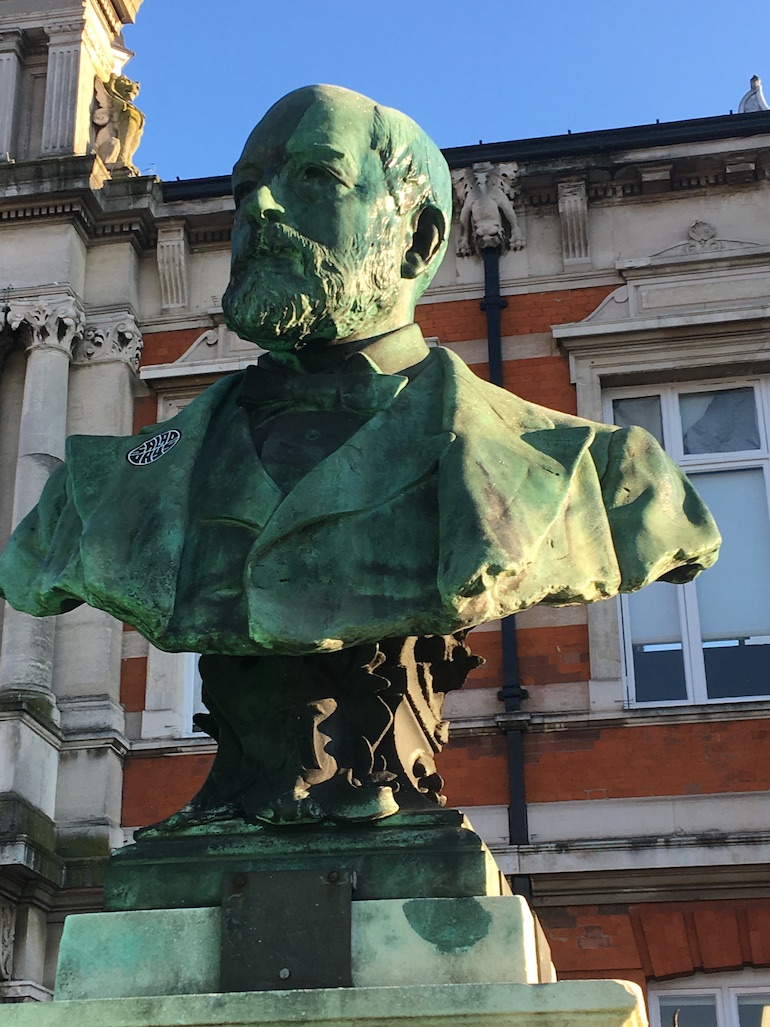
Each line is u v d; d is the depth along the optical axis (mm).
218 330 12672
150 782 11258
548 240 12391
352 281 3225
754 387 11875
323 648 2807
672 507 3150
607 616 11039
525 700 10883
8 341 12492
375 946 2627
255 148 3316
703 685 11055
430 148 3477
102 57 13906
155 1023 2477
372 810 2779
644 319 11852
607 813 10492
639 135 12383
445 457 2939
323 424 3223
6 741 10523
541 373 11977
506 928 2607
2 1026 2508
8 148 13078
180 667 11641
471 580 2713
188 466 3115
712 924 10055
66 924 2736
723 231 12156
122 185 12836
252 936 2658
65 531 3225
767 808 10344
